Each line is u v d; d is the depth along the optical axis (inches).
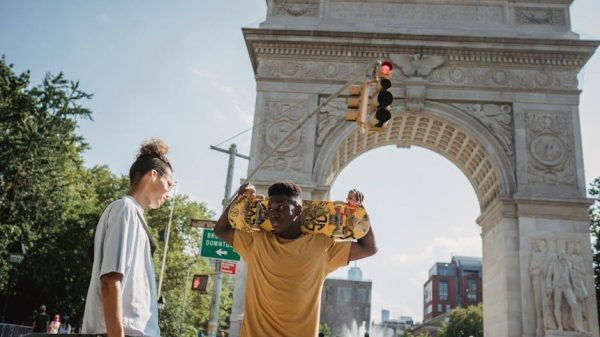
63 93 1429.6
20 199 1381.6
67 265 1713.8
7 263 1369.3
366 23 1318.9
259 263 195.9
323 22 1325.0
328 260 204.4
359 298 6520.7
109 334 154.6
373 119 580.1
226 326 3225.9
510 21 1304.1
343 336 6378.0
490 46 1253.1
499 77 1262.3
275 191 198.4
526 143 1214.9
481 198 1385.3
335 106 1256.8
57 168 1460.4
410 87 1252.5
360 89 610.5
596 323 1053.8
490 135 1230.3
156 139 206.7
